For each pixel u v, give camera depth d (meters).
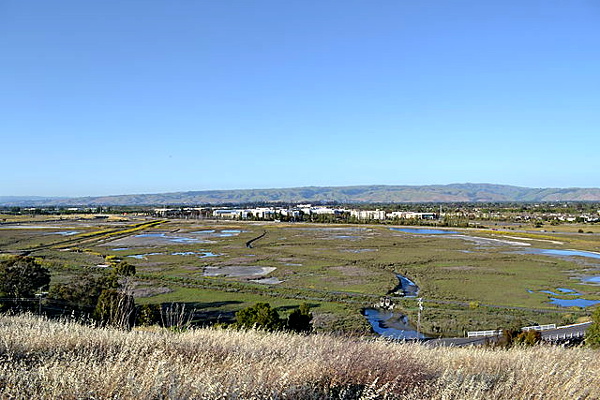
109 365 5.43
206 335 8.40
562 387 5.82
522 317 34.72
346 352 6.95
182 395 4.66
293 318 23.55
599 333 18.19
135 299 38.75
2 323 9.27
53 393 4.55
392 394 5.43
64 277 46.50
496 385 5.77
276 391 4.95
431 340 26.66
